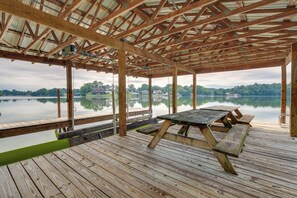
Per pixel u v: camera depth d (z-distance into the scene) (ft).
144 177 6.06
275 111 33.83
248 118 13.94
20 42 14.76
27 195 5.05
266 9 9.00
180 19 12.64
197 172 6.41
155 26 13.73
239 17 10.47
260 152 8.57
